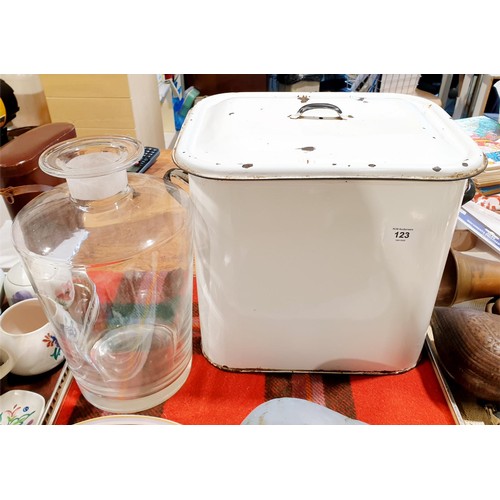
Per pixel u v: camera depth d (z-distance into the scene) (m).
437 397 0.48
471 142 0.40
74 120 1.00
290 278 0.43
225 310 0.46
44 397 0.46
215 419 0.45
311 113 0.47
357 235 0.40
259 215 0.39
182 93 1.36
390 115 0.47
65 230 0.52
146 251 0.58
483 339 0.44
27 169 0.58
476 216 0.67
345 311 0.45
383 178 0.36
